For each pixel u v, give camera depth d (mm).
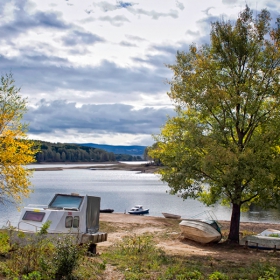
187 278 11141
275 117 19234
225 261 14805
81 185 97688
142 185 99875
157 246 18781
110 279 10641
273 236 21125
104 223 27141
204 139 18656
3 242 11641
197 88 19859
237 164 17453
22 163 16828
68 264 9836
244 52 19797
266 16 20141
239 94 19766
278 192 18766
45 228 11227
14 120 16984
